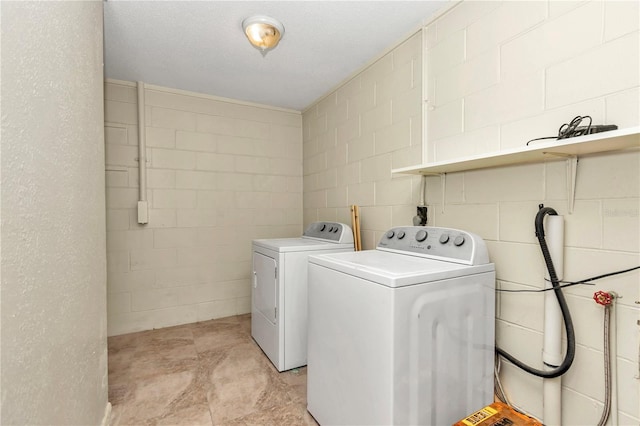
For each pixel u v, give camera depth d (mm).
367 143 2459
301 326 2148
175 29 1977
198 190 3061
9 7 690
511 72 1438
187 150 3010
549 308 1274
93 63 1319
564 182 1268
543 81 1315
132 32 2004
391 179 2211
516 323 1438
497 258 1524
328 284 1437
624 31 1080
